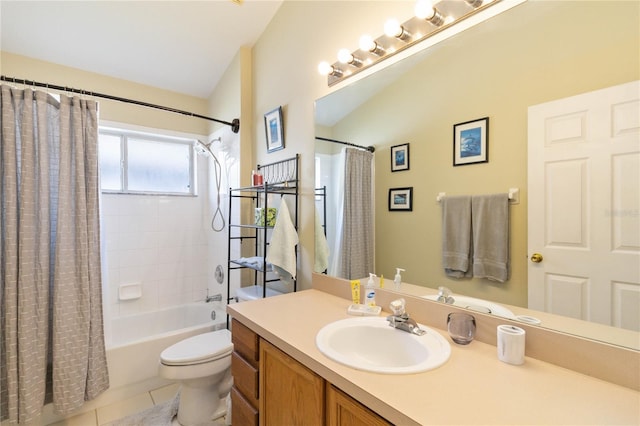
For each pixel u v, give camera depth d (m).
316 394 0.96
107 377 2.03
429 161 1.32
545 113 0.98
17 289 1.73
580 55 0.90
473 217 1.17
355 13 1.63
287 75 2.18
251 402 1.32
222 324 2.61
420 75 1.34
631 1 0.81
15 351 1.71
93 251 1.98
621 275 0.84
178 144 3.26
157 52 2.54
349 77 1.68
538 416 0.69
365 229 1.60
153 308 3.04
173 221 3.17
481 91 1.14
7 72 2.28
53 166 1.92
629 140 0.82
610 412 0.70
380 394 0.77
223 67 2.82
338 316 1.36
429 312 1.27
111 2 2.03
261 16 2.31
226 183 2.89
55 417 1.88
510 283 1.06
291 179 2.13
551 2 0.96
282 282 2.24
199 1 2.11
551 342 0.93
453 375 0.86
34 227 1.79
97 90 2.68
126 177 2.95
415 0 1.35
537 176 1.00
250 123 2.63
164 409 1.99
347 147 1.70
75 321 1.87
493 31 1.10
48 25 2.12
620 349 0.82
